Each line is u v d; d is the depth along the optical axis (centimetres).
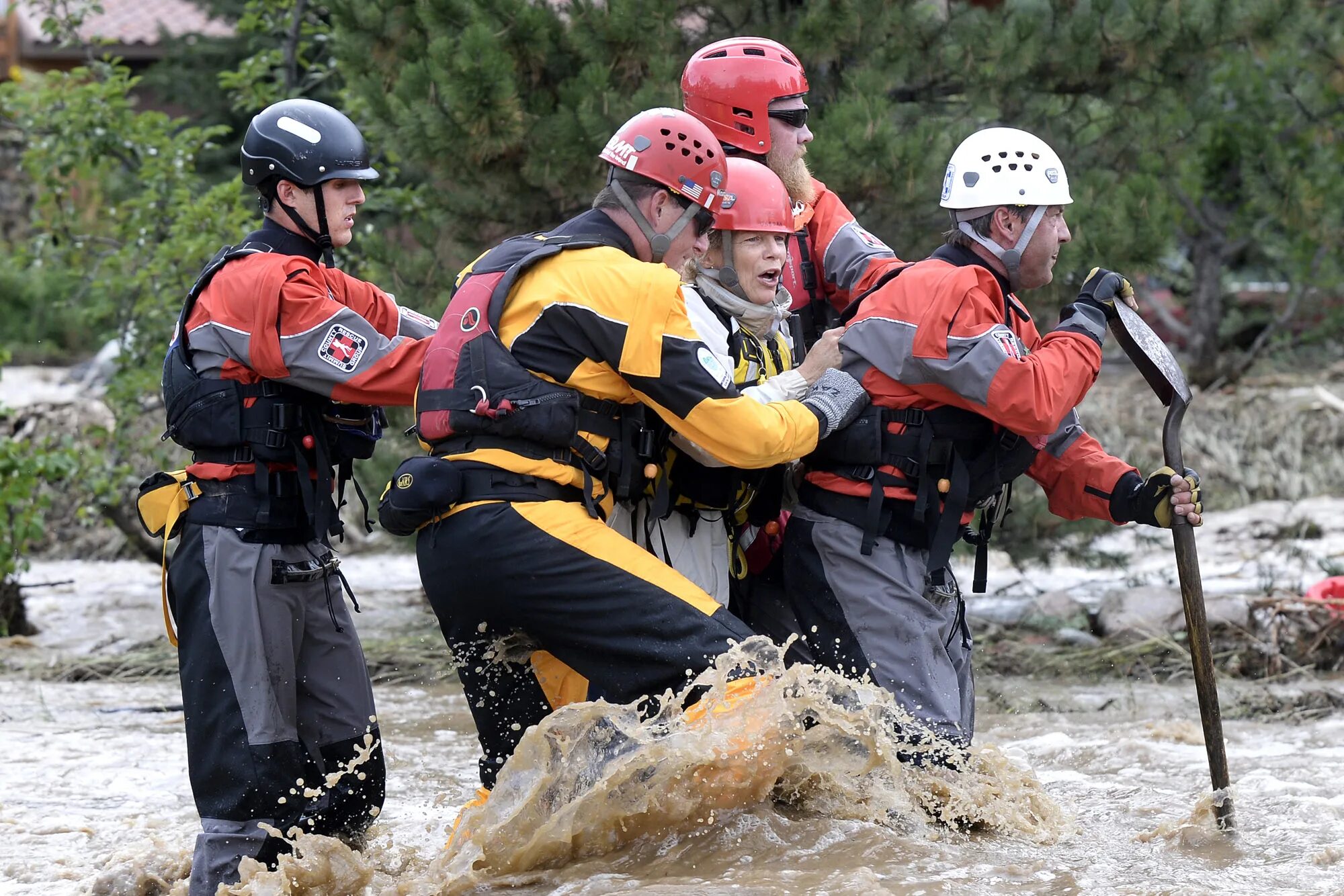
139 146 3059
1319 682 1994
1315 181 3438
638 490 1091
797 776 1103
